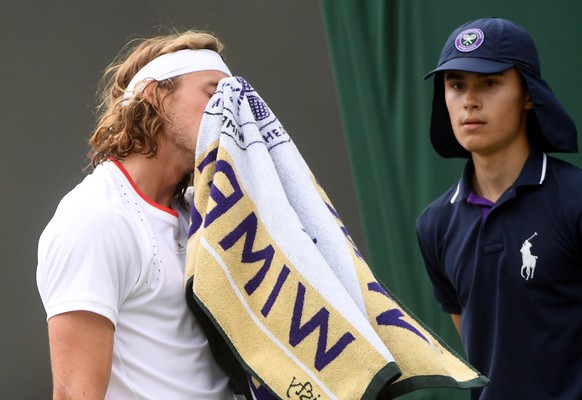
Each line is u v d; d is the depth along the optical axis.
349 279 7.40
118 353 7.35
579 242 9.40
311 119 14.99
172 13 15.54
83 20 15.83
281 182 7.75
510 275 9.66
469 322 10.07
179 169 8.01
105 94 8.97
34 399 16.75
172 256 7.65
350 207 15.02
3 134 16.23
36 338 16.61
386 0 12.65
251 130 7.66
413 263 13.02
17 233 16.42
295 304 7.17
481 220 9.91
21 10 15.90
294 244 7.28
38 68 16.03
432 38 12.49
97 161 8.14
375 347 6.93
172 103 7.93
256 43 15.12
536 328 9.60
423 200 12.81
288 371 7.07
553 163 9.75
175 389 7.48
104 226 7.24
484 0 12.12
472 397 10.30
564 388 9.55
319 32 14.62
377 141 13.06
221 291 7.23
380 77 12.91
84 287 7.05
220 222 7.35
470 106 9.71
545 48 11.85
